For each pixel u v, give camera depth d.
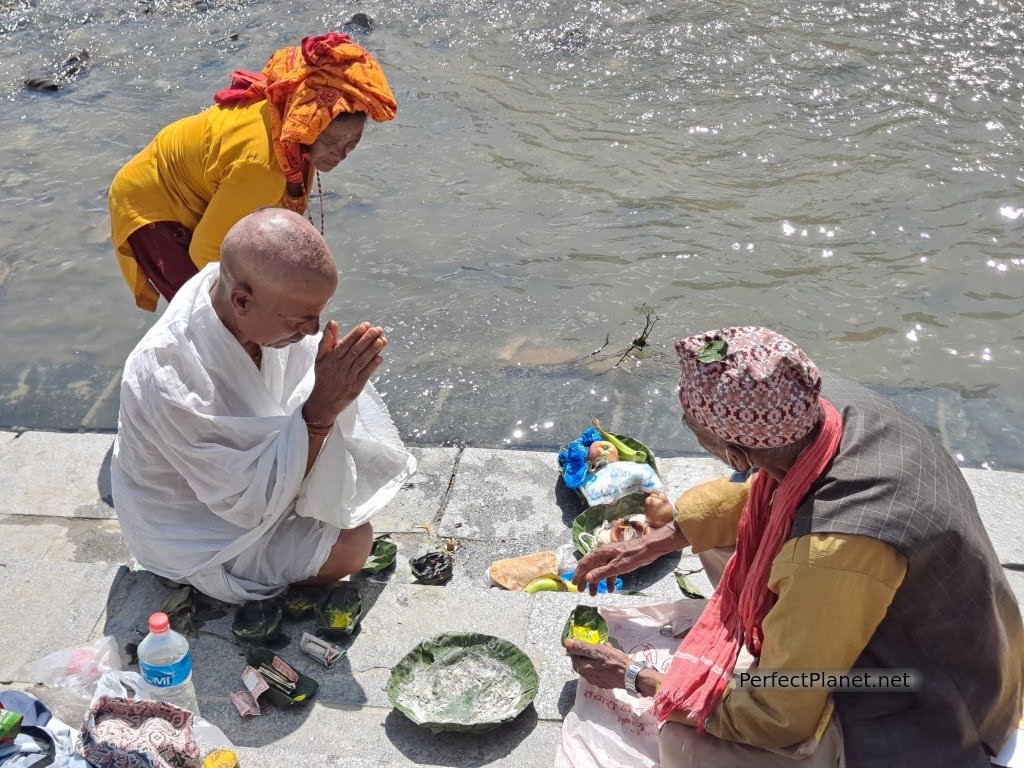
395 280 6.53
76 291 6.57
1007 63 9.01
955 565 2.33
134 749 2.60
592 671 2.86
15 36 10.36
